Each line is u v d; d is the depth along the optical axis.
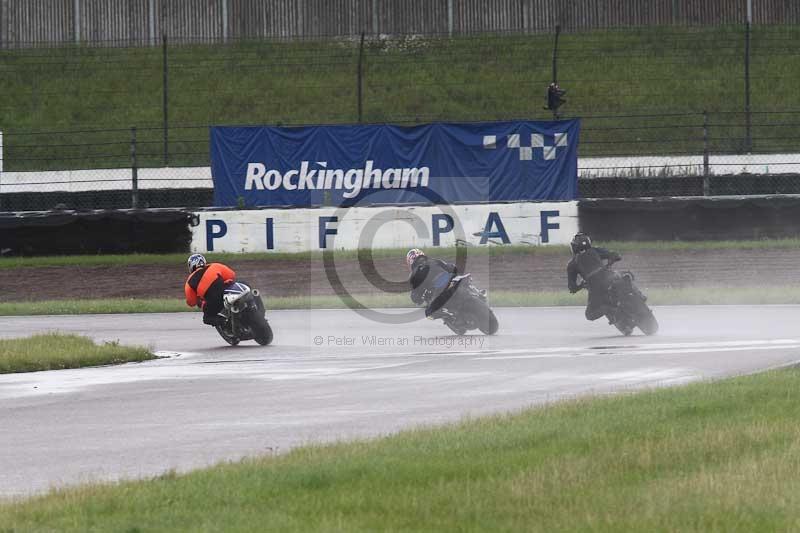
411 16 158.00
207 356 57.66
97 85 150.25
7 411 41.06
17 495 27.58
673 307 75.75
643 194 117.56
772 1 155.38
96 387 47.00
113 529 22.61
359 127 111.75
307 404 41.03
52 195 121.75
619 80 144.25
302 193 111.88
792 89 141.75
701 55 148.50
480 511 23.14
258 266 106.19
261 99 144.88
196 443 34.09
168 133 139.25
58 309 83.75
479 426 33.12
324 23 158.12
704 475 25.58
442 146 111.31
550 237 107.12
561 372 47.44
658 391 39.00
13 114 145.38
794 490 24.22
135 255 110.38
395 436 32.31
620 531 21.47
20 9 158.25
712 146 130.75
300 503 24.34
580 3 155.50
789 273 93.31
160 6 159.25
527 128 110.38
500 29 156.75
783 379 40.72
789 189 116.81
